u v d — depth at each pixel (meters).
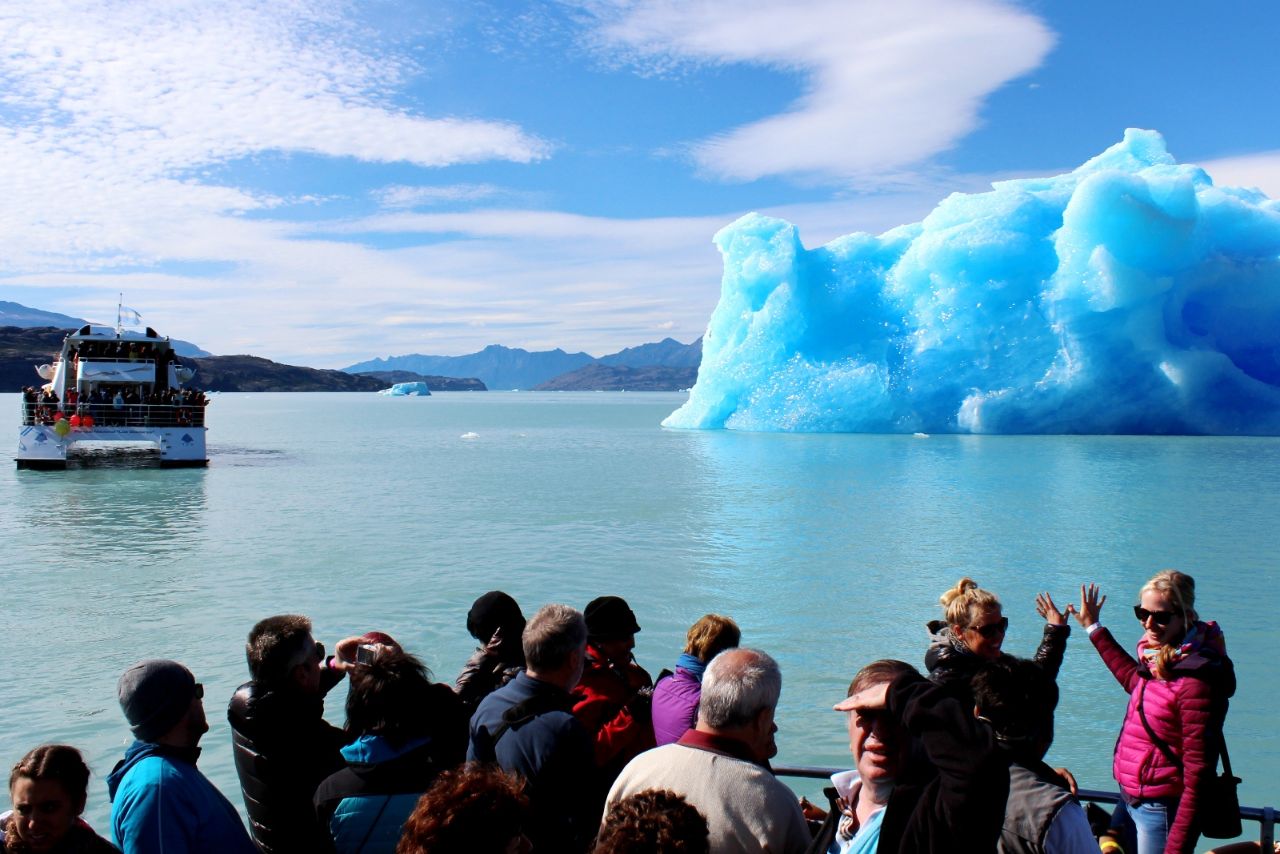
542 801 3.32
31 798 2.94
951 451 32.34
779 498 21.55
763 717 3.07
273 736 3.52
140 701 3.20
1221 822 3.69
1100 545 15.45
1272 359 38.66
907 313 40.78
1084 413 38.06
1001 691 2.85
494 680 4.51
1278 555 14.55
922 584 12.70
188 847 3.09
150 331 28.89
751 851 2.88
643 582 12.88
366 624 10.67
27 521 18.12
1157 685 3.91
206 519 18.48
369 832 3.34
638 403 165.88
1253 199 40.56
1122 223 35.16
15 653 9.43
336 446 42.06
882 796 2.90
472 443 44.25
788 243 41.69
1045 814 2.66
